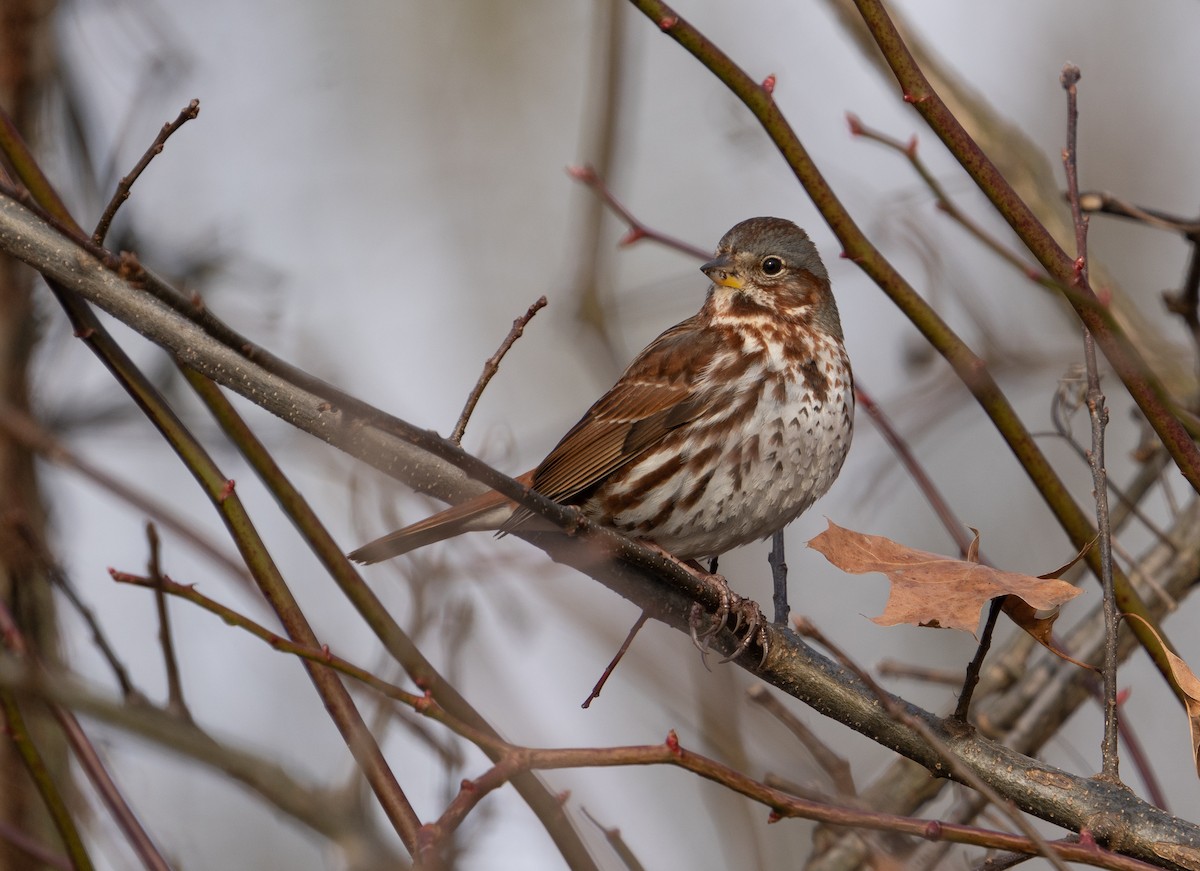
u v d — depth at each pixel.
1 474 11.77
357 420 6.76
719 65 7.94
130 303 7.69
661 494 10.98
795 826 12.13
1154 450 10.92
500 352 7.32
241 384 7.81
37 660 7.56
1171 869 7.33
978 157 7.52
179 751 7.32
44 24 12.20
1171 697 15.45
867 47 12.20
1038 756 11.16
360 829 7.78
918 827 6.46
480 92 20.62
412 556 9.80
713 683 9.57
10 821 11.03
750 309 11.23
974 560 6.98
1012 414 8.34
